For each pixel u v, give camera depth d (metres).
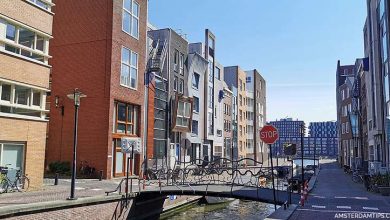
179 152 38.22
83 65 26.84
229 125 59.22
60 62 27.52
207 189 18.88
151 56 32.94
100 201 15.24
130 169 28.28
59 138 26.80
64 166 25.89
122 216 16.91
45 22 18.55
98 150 25.56
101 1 27.05
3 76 16.03
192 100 39.84
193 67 42.66
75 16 27.61
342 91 66.75
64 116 26.84
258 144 77.94
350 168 45.03
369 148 37.72
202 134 45.41
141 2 30.45
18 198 14.37
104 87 26.06
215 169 25.48
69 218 13.60
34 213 12.14
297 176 32.25
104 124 25.70
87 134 26.05
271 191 19.14
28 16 17.48
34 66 17.73
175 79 37.97
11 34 16.67
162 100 34.62
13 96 16.62
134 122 29.33
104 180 24.08
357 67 48.47
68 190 17.50
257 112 77.94
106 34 26.56
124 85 27.58
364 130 43.53
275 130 12.91
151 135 31.34
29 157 17.17
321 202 16.56
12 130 16.34
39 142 17.80
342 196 19.14
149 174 27.11
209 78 49.38
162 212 21.70
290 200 16.03
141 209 18.92
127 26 28.42
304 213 13.40
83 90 26.56
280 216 12.29
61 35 27.77
